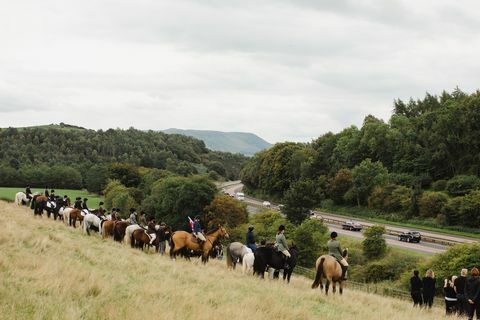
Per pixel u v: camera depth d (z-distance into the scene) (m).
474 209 76.00
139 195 119.38
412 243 67.69
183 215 91.19
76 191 145.62
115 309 10.09
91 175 142.25
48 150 198.62
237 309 11.80
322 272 18.95
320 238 62.28
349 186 111.19
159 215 95.06
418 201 87.62
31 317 9.06
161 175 129.12
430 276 20.41
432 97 150.25
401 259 54.62
